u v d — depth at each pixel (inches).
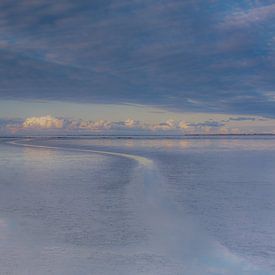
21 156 1284.4
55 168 856.3
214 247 284.8
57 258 261.6
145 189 545.3
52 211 402.9
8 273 236.8
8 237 307.9
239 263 252.8
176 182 616.7
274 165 905.5
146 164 946.1
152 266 248.5
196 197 483.5
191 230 330.0
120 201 457.1
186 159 1103.6
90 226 342.3
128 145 2330.2
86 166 906.1
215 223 353.4
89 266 248.5
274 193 511.2
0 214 389.4
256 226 343.3
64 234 317.1
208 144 2471.7
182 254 270.4
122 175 713.6
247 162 994.7
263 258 262.8
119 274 236.4
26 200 466.0
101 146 2174.0
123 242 296.0
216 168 834.8
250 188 555.2
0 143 2728.8
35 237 308.2
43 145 2361.0
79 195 499.5
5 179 661.3
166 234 318.3
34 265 249.4
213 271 241.1
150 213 394.0
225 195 495.5
